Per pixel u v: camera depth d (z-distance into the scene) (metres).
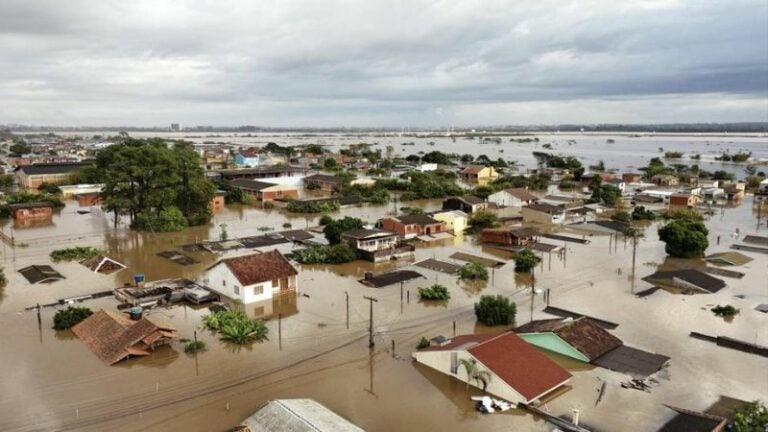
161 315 41.69
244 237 70.88
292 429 24.52
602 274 54.09
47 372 32.12
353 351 35.78
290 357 34.81
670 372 33.00
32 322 39.91
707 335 38.50
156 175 75.44
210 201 85.50
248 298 44.56
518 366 30.92
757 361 34.53
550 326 36.62
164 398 29.47
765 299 46.47
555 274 54.09
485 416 28.20
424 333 38.94
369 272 52.28
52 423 26.81
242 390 30.55
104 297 45.72
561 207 85.88
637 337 38.34
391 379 32.06
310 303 44.97
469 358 31.17
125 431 26.33
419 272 54.44
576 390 30.75
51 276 51.00
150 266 56.59
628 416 28.08
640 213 87.06
